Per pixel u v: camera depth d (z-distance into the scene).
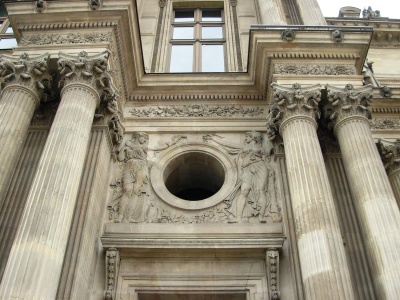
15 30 17.38
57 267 11.01
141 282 13.77
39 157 15.45
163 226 14.92
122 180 16.19
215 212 15.41
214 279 13.81
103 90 15.52
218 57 21.70
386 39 26.62
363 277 13.53
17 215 13.97
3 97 14.73
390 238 12.23
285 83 16.16
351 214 14.97
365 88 15.80
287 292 13.33
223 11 24.44
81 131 13.64
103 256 14.11
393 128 18.73
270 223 14.97
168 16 23.77
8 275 10.28
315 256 11.77
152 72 20.34
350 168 14.28
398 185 16.88
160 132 17.83
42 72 15.49
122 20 16.89
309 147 14.14
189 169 17.81
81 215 13.30
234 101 18.67
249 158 16.91
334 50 17.28
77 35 16.72
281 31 17.30
